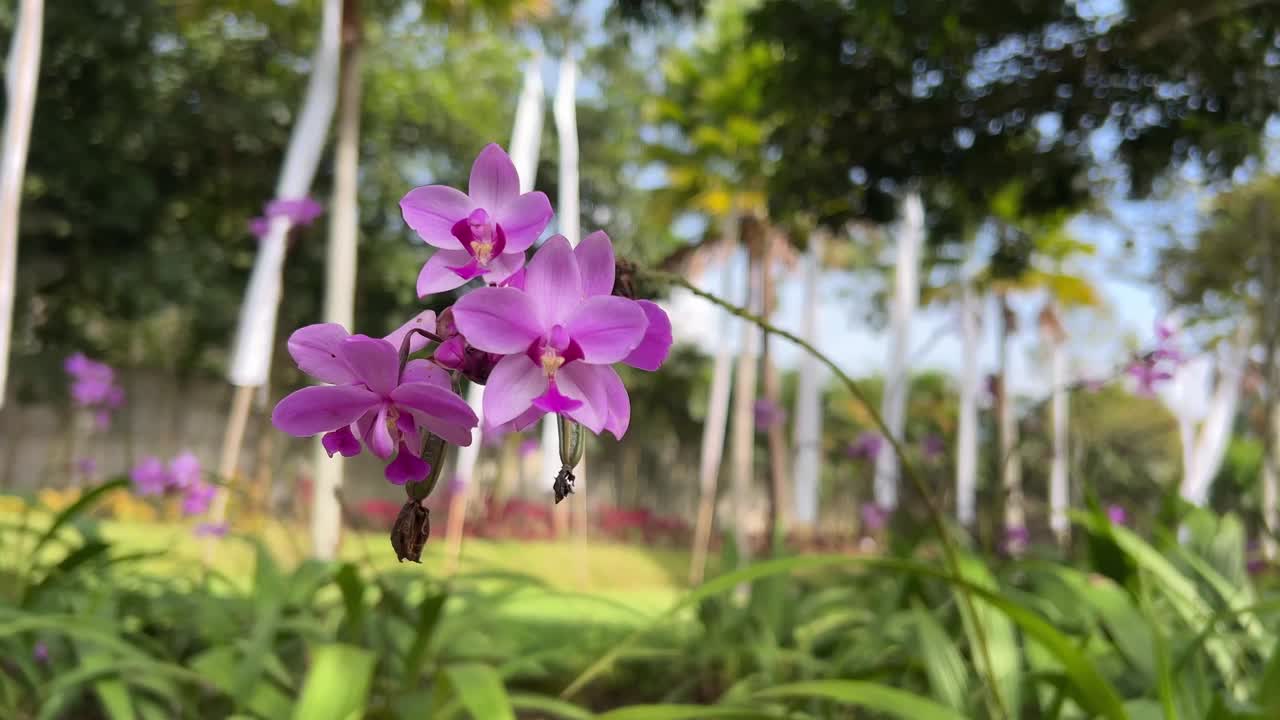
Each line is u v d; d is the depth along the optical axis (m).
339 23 8.32
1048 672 2.54
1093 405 6.98
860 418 20.12
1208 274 14.88
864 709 3.54
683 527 26.00
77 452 21.31
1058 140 8.73
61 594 3.71
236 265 23.84
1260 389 9.56
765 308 18.72
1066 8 7.75
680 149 19.30
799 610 4.96
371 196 22.89
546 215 1.15
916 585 3.95
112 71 19.19
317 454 7.21
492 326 1.10
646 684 4.69
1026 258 10.92
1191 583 3.66
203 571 4.14
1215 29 7.80
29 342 22.20
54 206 20.33
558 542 19.55
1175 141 8.42
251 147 21.97
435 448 1.09
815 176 8.88
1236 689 2.91
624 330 1.10
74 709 3.53
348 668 2.24
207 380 24.77
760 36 8.59
